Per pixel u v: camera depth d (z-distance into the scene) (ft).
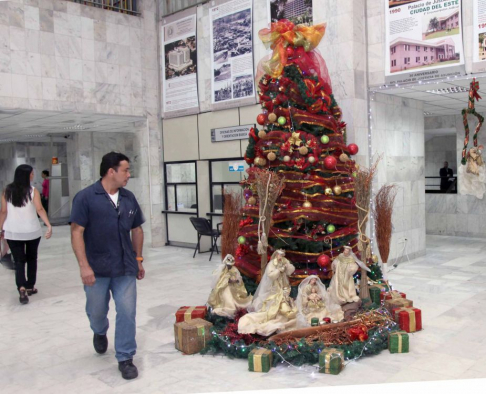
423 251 31.91
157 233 39.09
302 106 19.13
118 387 12.94
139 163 50.93
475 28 22.61
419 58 24.44
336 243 18.42
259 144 19.35
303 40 19.08
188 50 35.91
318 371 13.43
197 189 36.14
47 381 13.52
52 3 32.24
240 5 31.58
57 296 23.30
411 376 12.87
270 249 18.20
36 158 65.72
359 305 16.85
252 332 14.60
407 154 30.07
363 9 26.23
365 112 26.40
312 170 18.37
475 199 38.88
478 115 23.79
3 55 30.01
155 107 38.45
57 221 55.16
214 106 33.94
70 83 33.17
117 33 35.88
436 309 19.22
